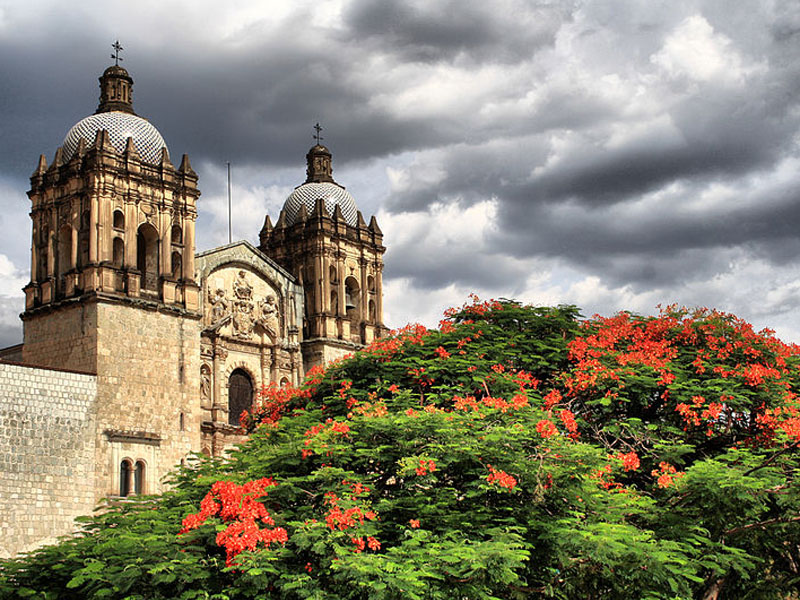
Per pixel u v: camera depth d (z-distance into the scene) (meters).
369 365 42.97
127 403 61.12
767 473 33.25
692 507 33.06
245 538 27.92
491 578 28.16
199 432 65.00
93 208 62.66
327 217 79.50
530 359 41.69
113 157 64.12
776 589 36.94
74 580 29.00
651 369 39.25
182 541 29.61
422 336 43.38
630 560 29.75
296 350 75.69
